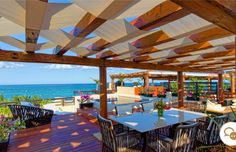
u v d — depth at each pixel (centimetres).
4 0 133
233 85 1013
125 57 438
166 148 256
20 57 340
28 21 168
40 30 200
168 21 175
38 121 503
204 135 298
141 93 1033
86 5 142
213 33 237
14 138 405
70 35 234
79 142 377
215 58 450
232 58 452
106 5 143
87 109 714
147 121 317
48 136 417
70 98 938
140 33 226
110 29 218
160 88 998
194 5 114
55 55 380
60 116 638
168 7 158
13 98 782
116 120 329
